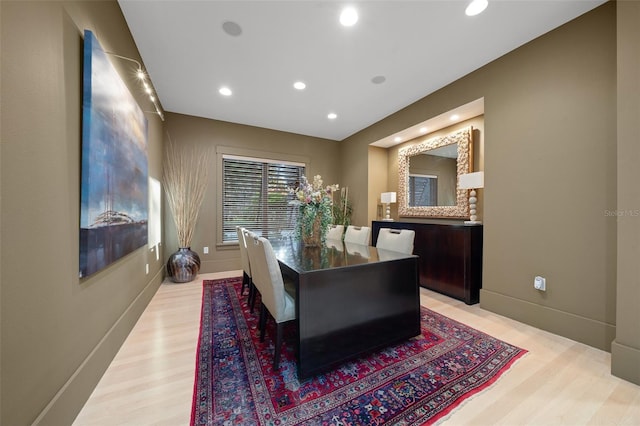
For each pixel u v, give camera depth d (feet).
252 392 4.66
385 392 4.66
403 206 14.10
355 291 5.71
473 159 10.65
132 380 4.99
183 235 12.16
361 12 6.42
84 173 4.33
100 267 4.81
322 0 6.05
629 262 5.04
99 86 4.75
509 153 8.05
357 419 4.03
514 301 7.91
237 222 14.78
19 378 2.89
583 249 6.51
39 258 3.26
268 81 9.87
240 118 13.84
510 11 6.40
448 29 7.04
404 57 8.33
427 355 5.91
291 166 16.48
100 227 4.80
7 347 2.72
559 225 6.94
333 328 5.40
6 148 2.74
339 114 13.25
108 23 5.61
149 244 9.27
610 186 6.09
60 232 3.74
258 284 6.86
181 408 4.27
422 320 7.89
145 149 8.20
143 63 8.57
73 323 4.06
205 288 11.02
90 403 4.36
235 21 6.72
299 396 4.56
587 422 3.99
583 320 6.45
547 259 7.17
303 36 7.32
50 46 3.54
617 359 5.09
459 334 6.93
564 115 6.84
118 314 6.05
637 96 4.96
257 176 15.39
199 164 13.53
